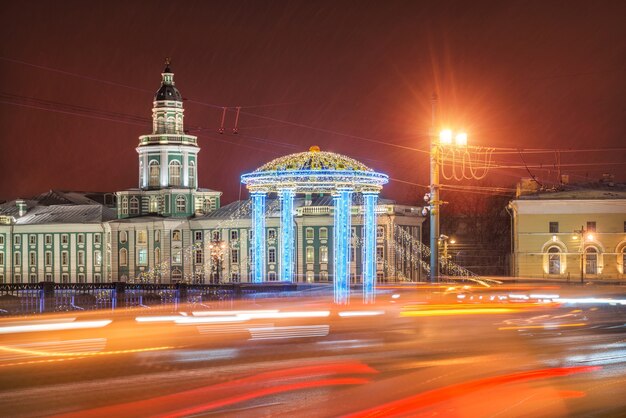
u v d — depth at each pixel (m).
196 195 124.62
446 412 18.44
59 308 56.28
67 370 24.42
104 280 127.38
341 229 53.12
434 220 38.44
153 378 22.86
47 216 133.25
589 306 50.50
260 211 55.22
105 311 49.81
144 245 122.19
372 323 37.56
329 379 22.59
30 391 21.00
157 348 29.36
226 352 28.19
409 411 18.50
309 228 108.88
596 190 95.06
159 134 124.88
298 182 52.16
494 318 40.56
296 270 108.88
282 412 18.36
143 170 125.75
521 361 26.03
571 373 23.77
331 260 107.75
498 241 121.69
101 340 31.80
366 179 52.41
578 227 93.56
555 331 35.09
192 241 120.00
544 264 93.69
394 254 106.00
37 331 35.50
